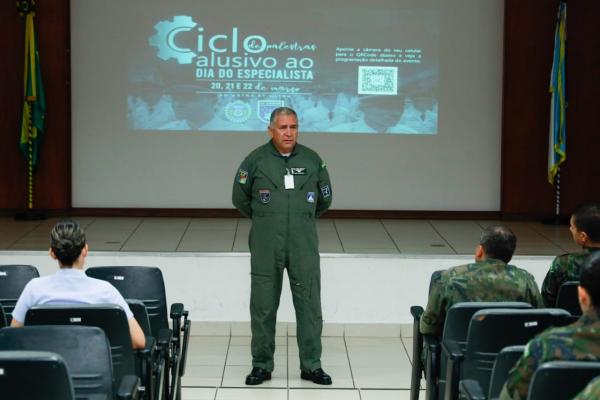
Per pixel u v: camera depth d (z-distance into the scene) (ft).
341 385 16.33
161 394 13.05
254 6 31.35
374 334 19.47
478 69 31.73
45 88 30.99
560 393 7.83
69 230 11.25
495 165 32.09
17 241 26.99
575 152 31.58
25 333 9.50
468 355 10.74
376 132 31.86
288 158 16.11
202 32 31.42
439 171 32.04
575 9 31.01
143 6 31.27
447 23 31.60
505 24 31.40
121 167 31.76
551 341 8.21
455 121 31.91
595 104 31.35
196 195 31.91
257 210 16.14
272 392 15.89
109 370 9.64
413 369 13.92
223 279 20.67
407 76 31.71
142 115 31.63
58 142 31.19
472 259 22.07
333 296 20.16
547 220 31.45
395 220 31.96
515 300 12.00
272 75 31.58
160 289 13.78
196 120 31.68
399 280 20.92
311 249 16.16
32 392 8.28
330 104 31.76
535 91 31.50
